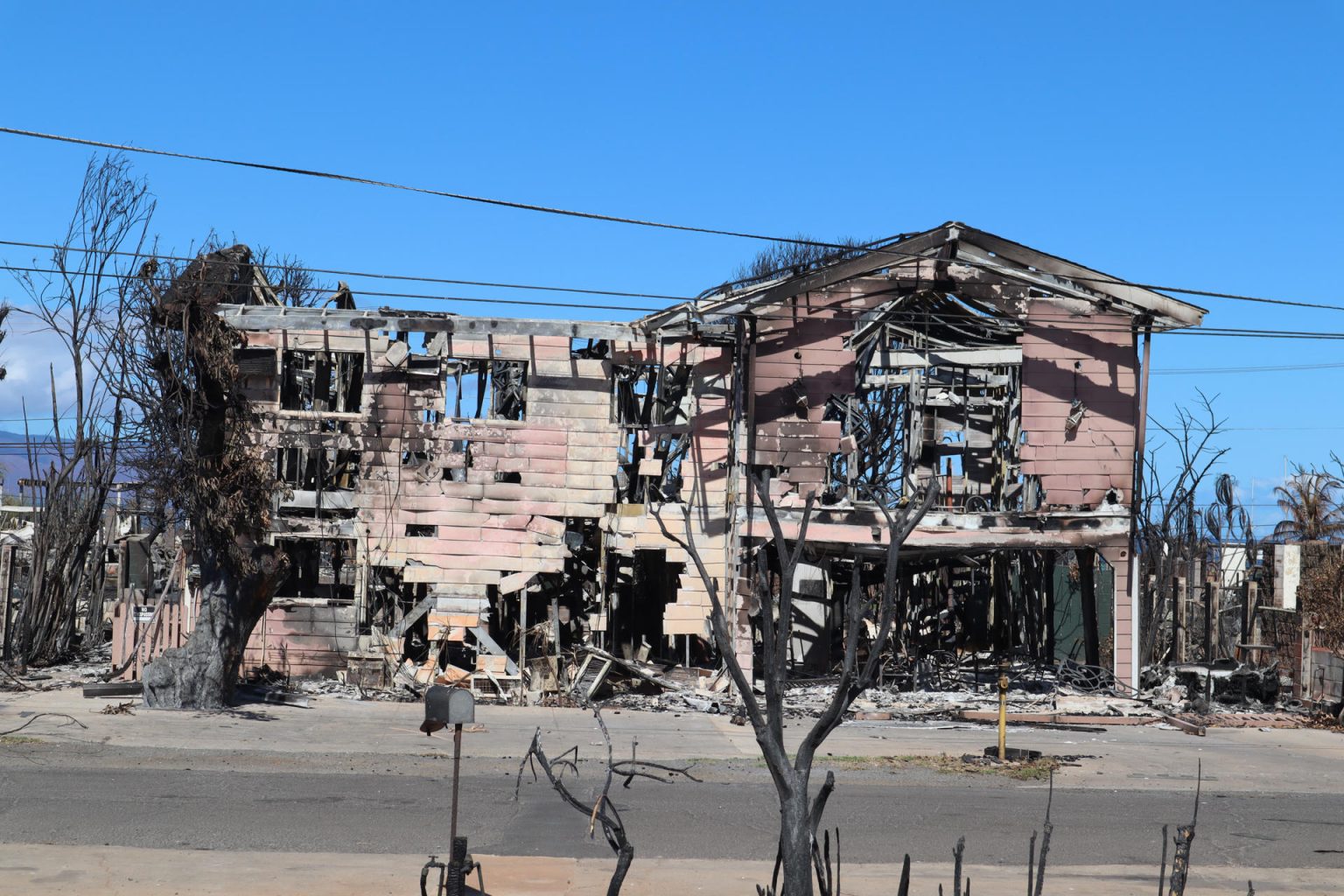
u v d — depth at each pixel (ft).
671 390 77.87
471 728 59.06
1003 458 84.89
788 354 72.74
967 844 36.83
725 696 71.05
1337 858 36.55
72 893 27.48
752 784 46.80
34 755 47.09
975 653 84.02
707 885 30.40
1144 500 86.94
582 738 57.21
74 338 76.79
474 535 72.74
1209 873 33.65
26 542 94.07
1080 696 72.28
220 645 61.52
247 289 74.38
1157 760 55.93
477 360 74.79
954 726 65.10
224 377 60.34
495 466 73.10
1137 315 73.41
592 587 76.59
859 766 51.62
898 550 16.60
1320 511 128.16
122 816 36.55
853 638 16.53
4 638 74.84
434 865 23.48
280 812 38.27
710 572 73.31
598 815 19.19
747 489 71.87
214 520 59.98
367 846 33.81
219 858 31.55
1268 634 83.10
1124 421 73.36
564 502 73.36
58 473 78.95
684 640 81.87
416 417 72.79
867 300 72.84
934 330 79.92
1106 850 36.47
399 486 72.49
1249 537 84.89
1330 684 73.56
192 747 50.60
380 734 56.08
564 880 30.27
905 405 79.00
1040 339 73.67
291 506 71.51
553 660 71.92
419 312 72.02
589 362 74.08
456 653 76.43
